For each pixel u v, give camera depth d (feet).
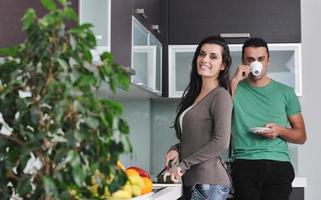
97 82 4.44
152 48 13.50
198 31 15.38
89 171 4.40
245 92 12.44
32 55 4.32
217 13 15.35
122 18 10.12
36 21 4.26
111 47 9.47
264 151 11.96
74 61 4.42
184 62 15.43
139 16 11.48
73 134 4.16
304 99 17.06
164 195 9.19
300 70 15.14
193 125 10.14
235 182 12.15
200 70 10.42
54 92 4.20
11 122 4.52
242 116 12.26
